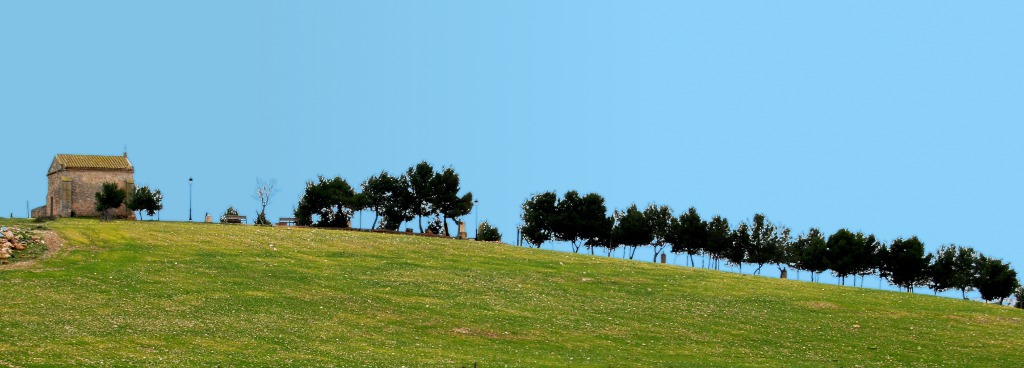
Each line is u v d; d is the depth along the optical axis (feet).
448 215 644.27
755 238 585.63
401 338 306.55
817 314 368.07
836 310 375.04
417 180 639.76
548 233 626.64
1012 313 382.63
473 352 292.81
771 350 314.55
